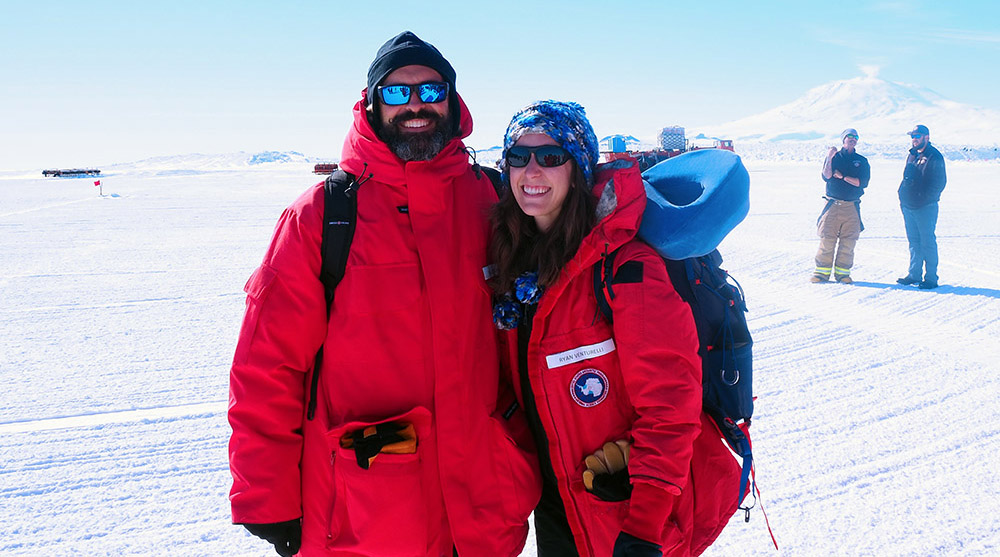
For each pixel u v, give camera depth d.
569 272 1.74
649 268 1.71
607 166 1.78
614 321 1.73
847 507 3.17
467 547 1.88
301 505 1.89
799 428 4.07
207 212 18.50
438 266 1.83
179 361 5.56
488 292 1.93
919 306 6.86
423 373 1.84
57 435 4.14
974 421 4.06
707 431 1.87
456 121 1.96
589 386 1.80
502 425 1.91
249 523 1.77
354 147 1.86
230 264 10.04
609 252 1.72
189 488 3.52
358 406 1.83
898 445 3.79
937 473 3.46
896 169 36.34
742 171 1.72
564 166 1.74
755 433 4.03
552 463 1.86
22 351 5.83
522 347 1.92
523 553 2.97
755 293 7.62
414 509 1.79
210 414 4.47
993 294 7.23
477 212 1.97
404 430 1.78
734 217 1.68
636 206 1.68
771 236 12.00
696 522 1.85
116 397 4.77
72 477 3.63
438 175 1.84
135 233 13.78
